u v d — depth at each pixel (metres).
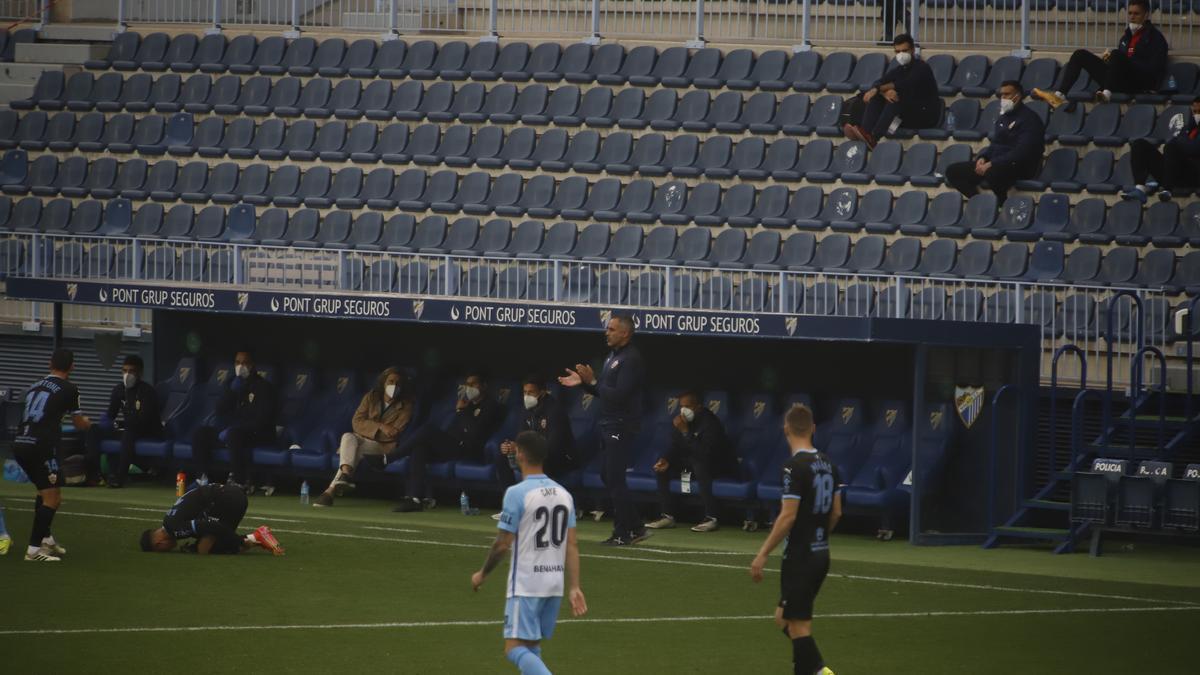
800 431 39.88
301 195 108.69
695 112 104.00
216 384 89.56
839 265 91.38
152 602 50.25
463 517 77.44
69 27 127.31
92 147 115.56
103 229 110.31
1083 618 51.12
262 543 61.38
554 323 77.06
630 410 67.31
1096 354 76.31
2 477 89.56
